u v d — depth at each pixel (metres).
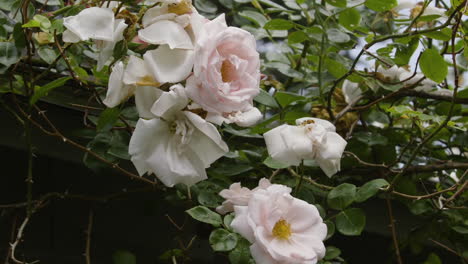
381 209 1.28
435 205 1.12
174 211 1.17
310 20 1.23
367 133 1.14
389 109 1.04
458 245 1.14
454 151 1.25
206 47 0.78
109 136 0.99
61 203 1.14
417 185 1.22
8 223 1.10
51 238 1.13
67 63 0.93
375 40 1.07
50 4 1.04
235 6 1.26
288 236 0.86
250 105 0.83
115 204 1.17
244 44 0.81
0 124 1.08
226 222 0.91
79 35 0.80
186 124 0.81
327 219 1.00
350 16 1.12
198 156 0.82
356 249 1.33
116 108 0.91
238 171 1.03
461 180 1.10
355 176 1.13
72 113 1.10
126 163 1.11
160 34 0.79
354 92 1.17
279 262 0.85
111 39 0.80
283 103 1.04
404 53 1.07
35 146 1.10
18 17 0.97
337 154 0.90
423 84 1.12
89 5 0.89
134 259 0.99
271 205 0.86
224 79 0.81
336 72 1.14
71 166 1.15
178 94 0.79
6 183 1.11
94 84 1.02
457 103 1.11
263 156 1.03
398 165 1.19
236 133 1.03
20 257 1.10
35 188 1.13
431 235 1.13
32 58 0.98
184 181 0.81
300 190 1.02
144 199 1.10
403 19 1.14
